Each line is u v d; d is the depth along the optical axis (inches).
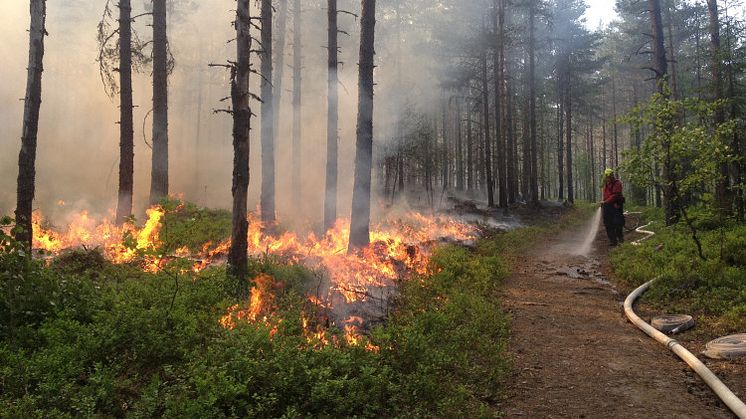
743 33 841.5
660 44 674.8
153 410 163.6
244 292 309.9
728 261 394.0
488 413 182.4
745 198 558.6
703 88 647.1
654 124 418.3
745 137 576.1
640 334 285.6
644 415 183.3
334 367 198.5
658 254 450.9
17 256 252.5
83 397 165.8
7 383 177.9
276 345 207.9
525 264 520.7
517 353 255.1
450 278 402.6
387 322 285.9
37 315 240.5
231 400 168.7
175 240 477.4
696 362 226.4
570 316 324.5
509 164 1145.4
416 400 191.0
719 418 180.1
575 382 217.0
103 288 291.0
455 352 238.5
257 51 345.1
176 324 241.6
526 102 1321.4
